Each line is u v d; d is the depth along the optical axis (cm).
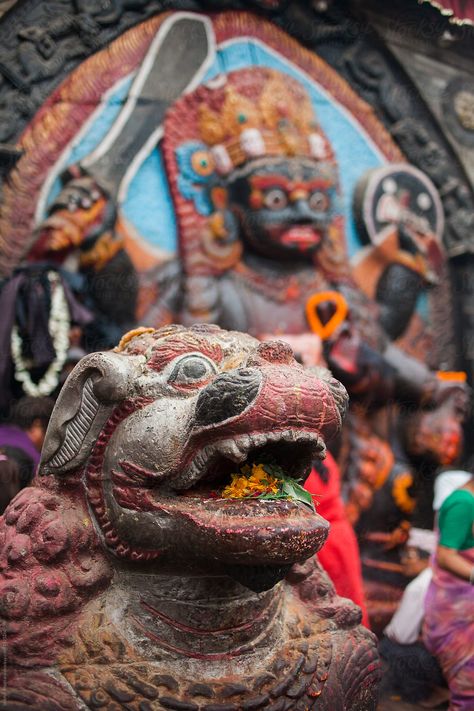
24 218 326
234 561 147
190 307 356
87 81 341
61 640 157
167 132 356
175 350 165
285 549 144
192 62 362
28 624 157
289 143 372
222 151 366
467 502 263
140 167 353
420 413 396
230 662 161
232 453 146
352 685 174
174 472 154
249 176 366
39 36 330
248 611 164
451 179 415
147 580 163
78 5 338
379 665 183
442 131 412
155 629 160
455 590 260
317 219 374
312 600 182
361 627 185
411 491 391
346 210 394
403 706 304
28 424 309
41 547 160
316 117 388
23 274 322
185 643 160
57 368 319
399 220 401
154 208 356
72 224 330
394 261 401
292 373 150
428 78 409
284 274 376
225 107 366
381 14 394
